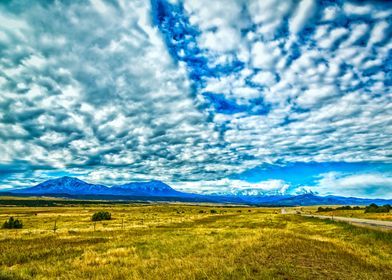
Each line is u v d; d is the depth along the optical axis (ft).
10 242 106.22
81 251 83.76
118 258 68.44
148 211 459.32
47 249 86.94
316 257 66.59
